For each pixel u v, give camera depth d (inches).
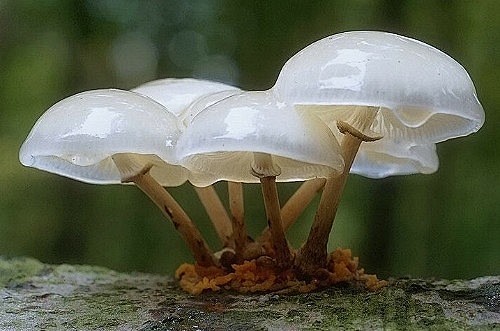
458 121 15.1
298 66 14.4
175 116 15.2
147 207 31.6
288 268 15.6
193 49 28.5
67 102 14.9
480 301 14.7
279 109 14.3
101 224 31.6
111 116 14.6
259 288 15.5
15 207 33.4
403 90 14.0
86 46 28.1
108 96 14.9
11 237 32.8
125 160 15.7
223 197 27.8
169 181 16.4
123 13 26.9
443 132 15.3
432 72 14.1
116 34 27.7
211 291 15.7
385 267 25.0
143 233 31.4
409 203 26.8
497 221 26.9
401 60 14.1
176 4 26.6
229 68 28.9
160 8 26.7
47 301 15.6
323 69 14.2
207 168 15.4
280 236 15.5
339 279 15.5
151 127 14.6
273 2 25.4
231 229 16.7
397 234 25.9
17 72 33.4
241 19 26.3
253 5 25.7
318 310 14.6
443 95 14.1
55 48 31.6
